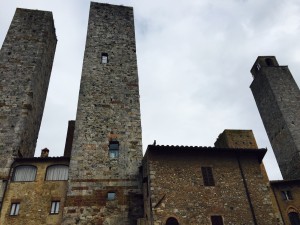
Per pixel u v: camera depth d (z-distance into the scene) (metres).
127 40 31.02
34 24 32.16
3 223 19.30
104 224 18.72
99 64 28.03
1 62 27.83
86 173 20.75
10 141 23.06
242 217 17.59
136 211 19.56
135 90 26.67
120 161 21.83
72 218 18.62
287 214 23.50
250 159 20.44
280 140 35.56
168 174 18.50
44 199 20.59
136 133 23.73
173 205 17.23
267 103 39.25
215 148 19.83
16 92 26.00
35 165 22.36
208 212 17.39
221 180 18.97
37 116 28.34
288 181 24.67
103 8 34.09
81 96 25.28
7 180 21.11
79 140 22.45
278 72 40.59
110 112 24.64
